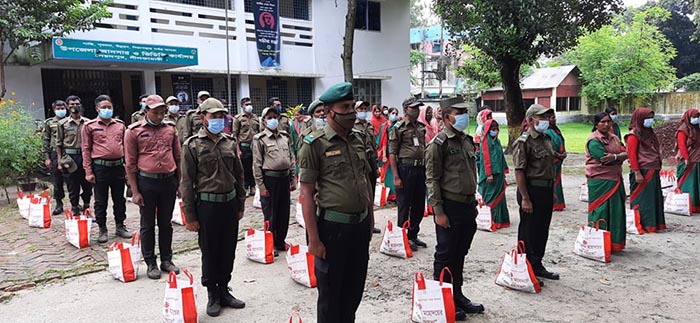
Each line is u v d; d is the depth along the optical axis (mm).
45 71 12492
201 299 4453
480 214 6871
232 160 4262
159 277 4973
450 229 4000
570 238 6426
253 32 15773
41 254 5754
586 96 33969
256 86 16469
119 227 6516
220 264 4191
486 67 16672
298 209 7129
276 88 16875
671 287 4664
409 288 4676
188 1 14539
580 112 35125
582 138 22703
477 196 7855
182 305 3723
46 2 10508
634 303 4289
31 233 6715
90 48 10992
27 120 9766
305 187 3104
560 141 7852
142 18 13273
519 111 15664
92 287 4746
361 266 3256
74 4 10930
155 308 4227
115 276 4934
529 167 4766
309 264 4652
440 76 31922
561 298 4406
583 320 3945
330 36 17578
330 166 3109
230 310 4180
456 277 4094
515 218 7680
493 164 6859
